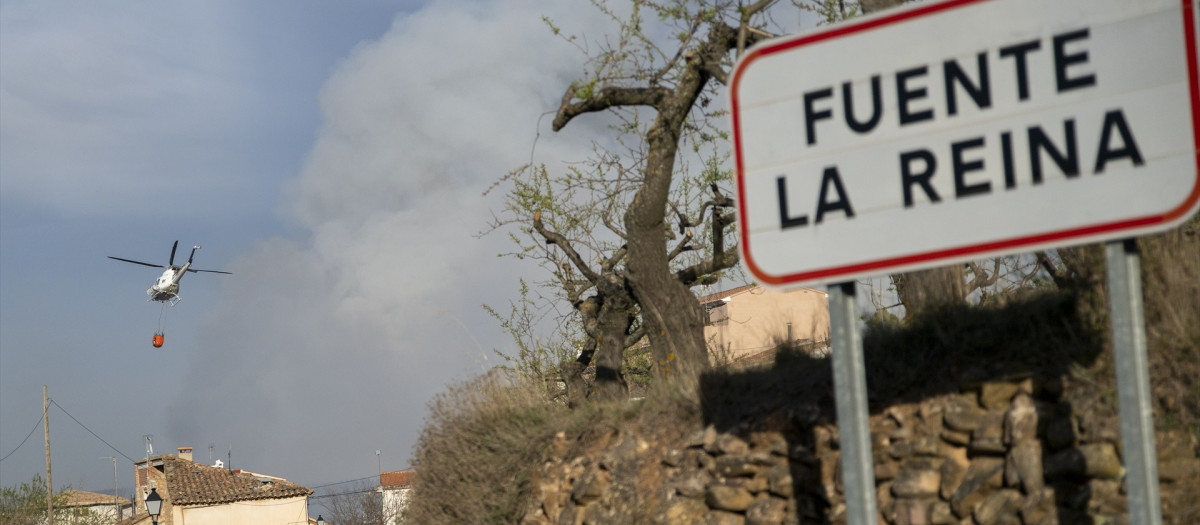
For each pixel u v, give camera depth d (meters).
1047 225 3.53
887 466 5.63
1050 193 3.54
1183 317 5.20
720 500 6.23
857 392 3.78
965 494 5.21
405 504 9.09
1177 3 3.37
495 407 8.66
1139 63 3.42
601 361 11.19
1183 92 3.34
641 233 9.65
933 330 6.22
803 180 4.00
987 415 5.38
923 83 3.80
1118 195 3.41
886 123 3.86
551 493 7.39
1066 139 3.52
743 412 6.64
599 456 7.27
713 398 7.04
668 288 9.59
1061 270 7.57
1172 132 3.34
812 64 4.02
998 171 3.64
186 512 39.91
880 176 3.85
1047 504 4.90
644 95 9.82
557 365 12.67
